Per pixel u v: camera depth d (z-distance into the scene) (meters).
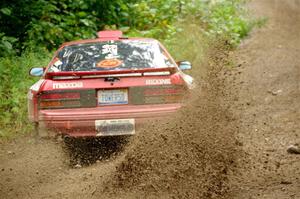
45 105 10.53
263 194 8.48
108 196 8.65
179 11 26.06
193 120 10.65
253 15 32.31
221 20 25.59
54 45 20.70
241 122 13.30
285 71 19.05
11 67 17.06
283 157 10.48
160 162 9.59
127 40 12.15
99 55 11.50
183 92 10.77
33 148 11.50
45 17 21.44
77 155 11.15
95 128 10.44
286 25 30.22
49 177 9.93
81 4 23.30
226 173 9.39
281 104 14.84
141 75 10.63
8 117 13.86
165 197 8.44
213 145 10.30
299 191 8.53
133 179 9.20
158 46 12.00
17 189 9.30
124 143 10.85
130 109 10.50
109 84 10.50
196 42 21.06
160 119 10.51
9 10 19.58
